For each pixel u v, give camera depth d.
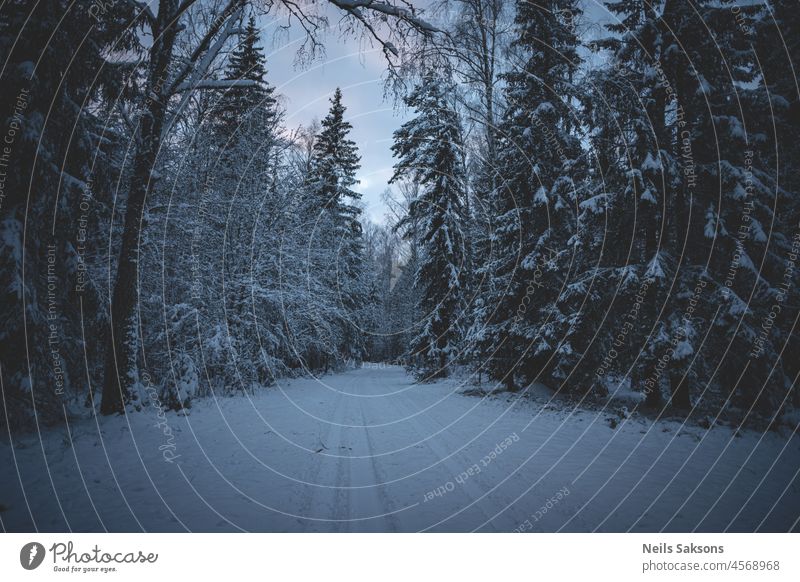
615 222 10.83
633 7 10.39
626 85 10.31
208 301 13.84
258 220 15.83
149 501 4.67
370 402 13.62
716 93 9.92
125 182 11.42
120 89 8.79
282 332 18.00
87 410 9.23
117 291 9.12
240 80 9.40
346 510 4.57
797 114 10.66
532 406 11.45
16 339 7.00
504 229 13.72
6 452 5.97
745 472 5.96
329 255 21.25
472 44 14.02
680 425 8.72
